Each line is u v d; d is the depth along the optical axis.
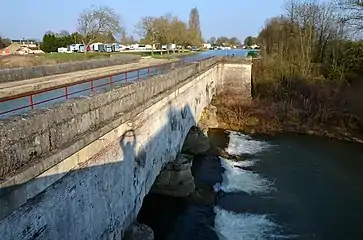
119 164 12.65
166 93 18.50
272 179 27.69
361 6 39.00
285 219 21.55
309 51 52.91
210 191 24.59
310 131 41.12
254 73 52.62
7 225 6.97
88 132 10.18
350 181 27.72
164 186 22.88
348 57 46.06
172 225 19.89
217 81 47.75
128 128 13.25
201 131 33.34
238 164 31.00
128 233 13.77
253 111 44.84
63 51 82.62
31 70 23.27
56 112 8.77
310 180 27.77
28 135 7.70
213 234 19.28
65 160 8.93
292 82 49.50
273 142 37.94
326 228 20.81
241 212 22.08
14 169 7.25
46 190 8.27
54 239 8.73
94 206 10.85
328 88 46.12
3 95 16.91
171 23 84.38
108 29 74.50
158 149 18.11
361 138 38.66
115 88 12.46
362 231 20.62
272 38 61.84
